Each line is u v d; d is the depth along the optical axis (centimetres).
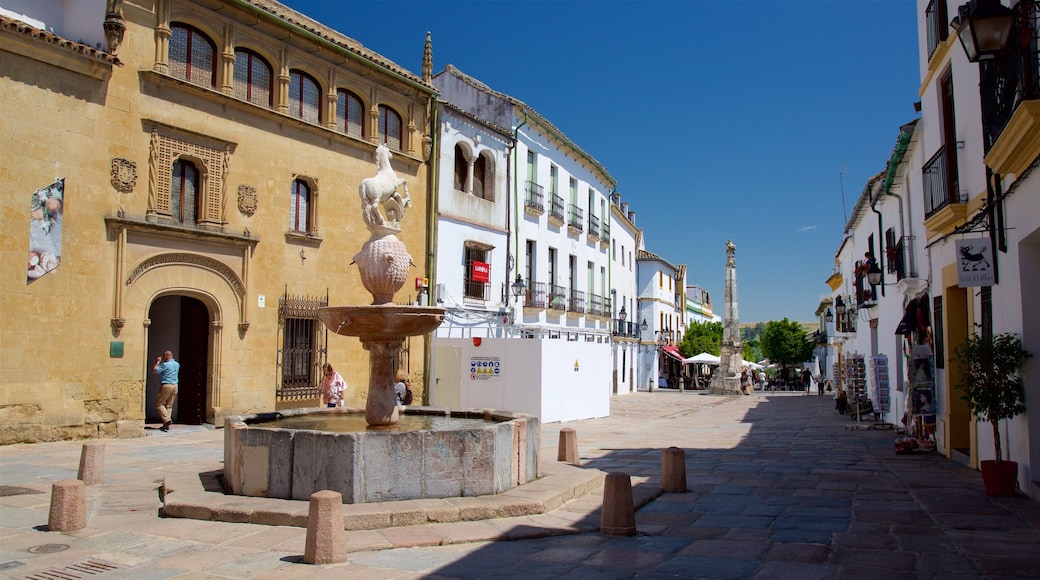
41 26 1573
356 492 793
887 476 1130
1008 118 822
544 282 3175
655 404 3319
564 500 891
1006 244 961
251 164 1823
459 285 2536
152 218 1595
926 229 1402
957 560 645
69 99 1459
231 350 1769
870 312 2359
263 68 1888
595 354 2489
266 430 843
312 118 2014
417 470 822
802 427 2094
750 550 683
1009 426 1007
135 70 1579
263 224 1848
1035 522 791
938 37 1299
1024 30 741
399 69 2267
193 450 1365
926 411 1452
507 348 2192
